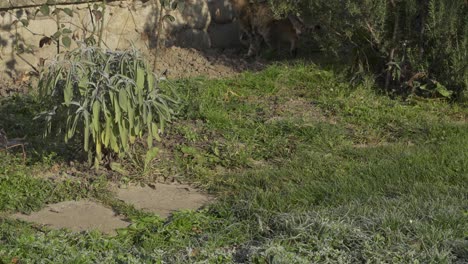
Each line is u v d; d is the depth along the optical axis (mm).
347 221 6320
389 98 9578
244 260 5883
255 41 10992
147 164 7621
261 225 6379
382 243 6012
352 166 7691
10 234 6195
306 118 8938
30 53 9703
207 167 7801
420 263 5766
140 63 7176
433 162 7727
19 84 9477
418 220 6371
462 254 5945
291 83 9906
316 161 7840
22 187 7105
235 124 8703
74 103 7004
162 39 10820
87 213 6832
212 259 5848
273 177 7473
